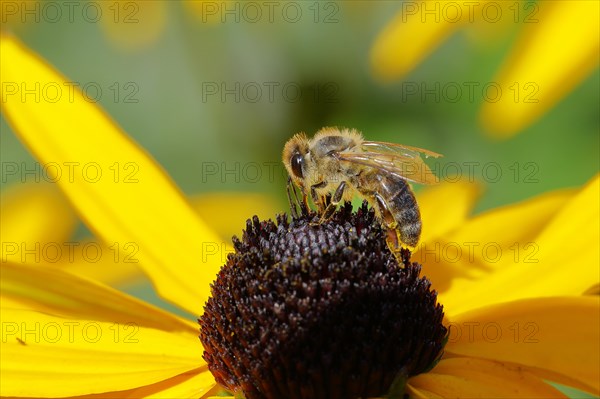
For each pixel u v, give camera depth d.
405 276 0.20
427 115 0.26
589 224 0.21
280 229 0.20
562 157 0.26
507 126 0.23
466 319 0.20
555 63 0.22
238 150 0.27
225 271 0.20
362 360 0.20
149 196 0.22
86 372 0.20
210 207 0.26
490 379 0.20
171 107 0.29
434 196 0.24
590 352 0.20
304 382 0.20
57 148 0.22
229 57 0.26
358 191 0.21
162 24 0.28
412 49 0.24
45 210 0.27
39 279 0.21
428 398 0.20
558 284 0.21
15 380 0.20
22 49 0.22
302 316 0.20
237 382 0.20
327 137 0.22
